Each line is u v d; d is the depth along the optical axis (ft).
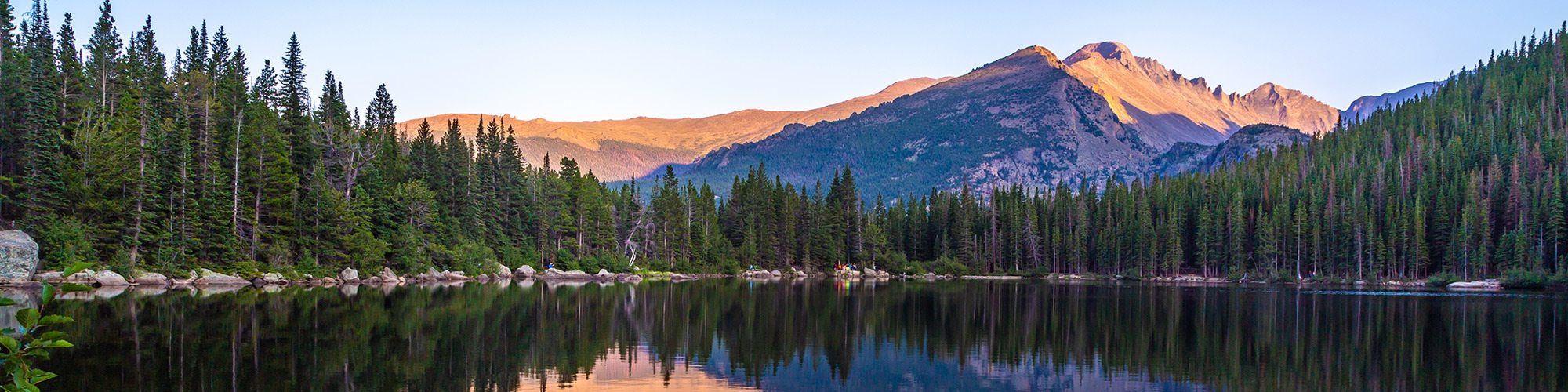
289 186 321.73
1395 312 249.14
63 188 267.80
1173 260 563.07
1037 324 207.72
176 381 108.88
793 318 214.90
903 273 596.29
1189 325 205.46
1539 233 449.48
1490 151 567.59
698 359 143.54
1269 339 176.96
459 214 411.75
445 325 175.32
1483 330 196.34
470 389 112.78
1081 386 126.00
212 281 282.97
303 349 137.08
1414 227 487.20
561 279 426.10
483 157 448.65
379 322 176.35
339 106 445.78
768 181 619.26
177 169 291.17
